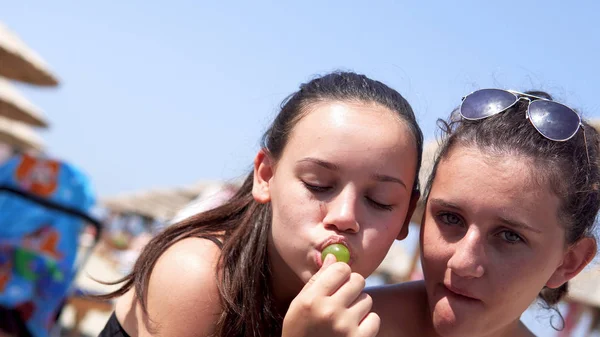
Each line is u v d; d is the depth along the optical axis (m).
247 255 2.62
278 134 2.64
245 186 2.99
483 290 2.32
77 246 5.80
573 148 2.38
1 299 5.43
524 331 2.88
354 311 2.21
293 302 2.24
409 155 2.51
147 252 2.73
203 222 2.84
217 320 2.53
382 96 2.56
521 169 2.26
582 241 2.52
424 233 2.44
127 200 32.19
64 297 5.77
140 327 2.61
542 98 2.53
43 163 5.71
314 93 2.60
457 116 2.57
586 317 9.79
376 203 2.47
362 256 2.43
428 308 2.76
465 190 2.29
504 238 2.32
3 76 12.24
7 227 5.51
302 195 2.45
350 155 2.40
